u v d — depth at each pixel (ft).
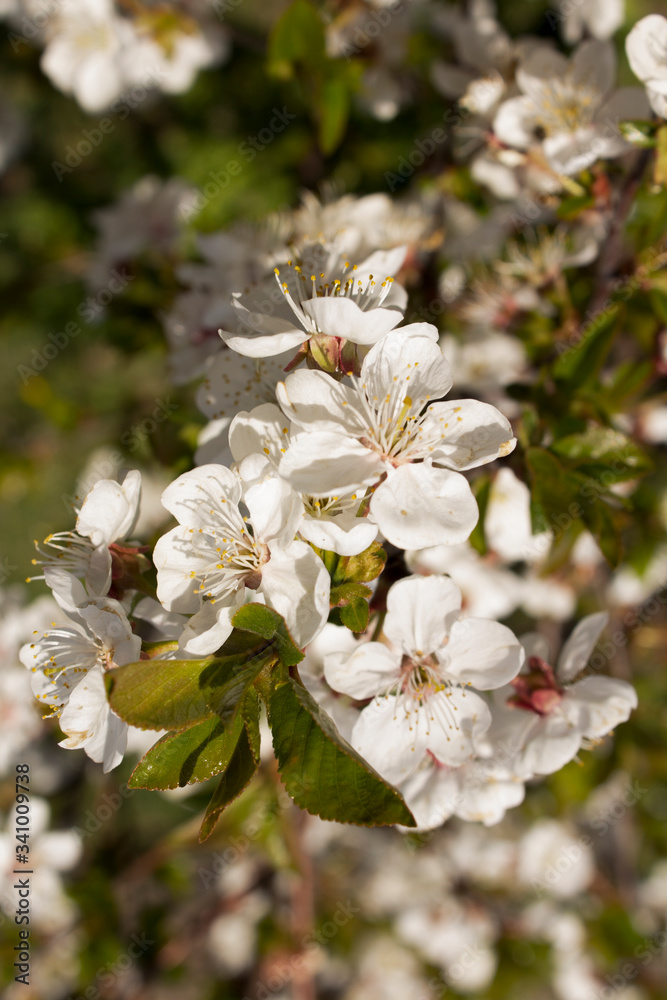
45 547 0.79
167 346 1.23
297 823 1.03
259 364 0.81
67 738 0.74
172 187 1.26
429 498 0.74
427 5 1.20
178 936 1.26
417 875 1.38
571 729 0.80
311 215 1.01
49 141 1.96
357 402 0.75
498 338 1.03
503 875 1.35
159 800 1.36
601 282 0.94
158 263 1.24
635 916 1.33
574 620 1.22
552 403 0.88
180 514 0.75
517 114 0.94
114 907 1.20
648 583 1.22
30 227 1.84
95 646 0.75
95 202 1.78
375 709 0.76
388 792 0.69
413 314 1.01
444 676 0.77
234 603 0.74
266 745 0.94
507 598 1.03
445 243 1.07
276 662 0.72
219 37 1.39
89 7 1.31
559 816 1.25
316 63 1.09
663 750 1.19
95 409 1.67
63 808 1.27
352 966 1.47
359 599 0.73
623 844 1.34
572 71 0.92
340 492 0.73
